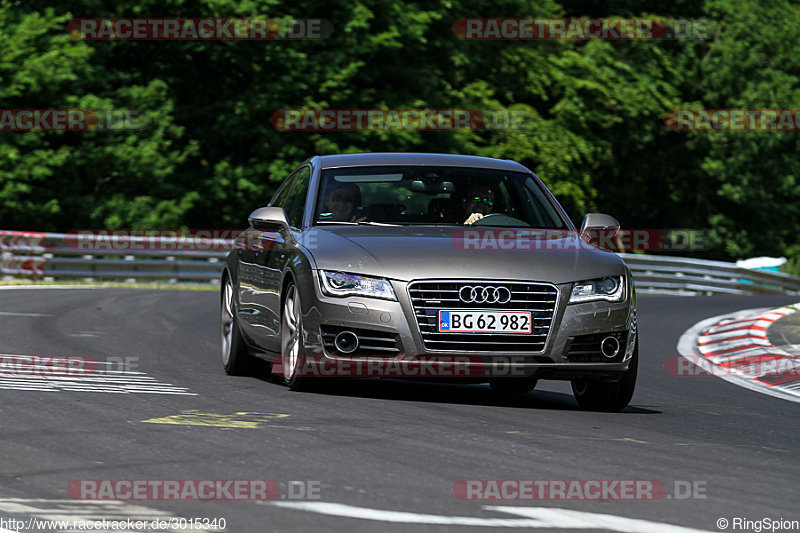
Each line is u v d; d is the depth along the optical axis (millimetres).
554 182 138125
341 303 27641
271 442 21094
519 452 21141
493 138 135375
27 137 104062
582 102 145500
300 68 112562
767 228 171250
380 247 28422
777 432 26797
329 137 114188
